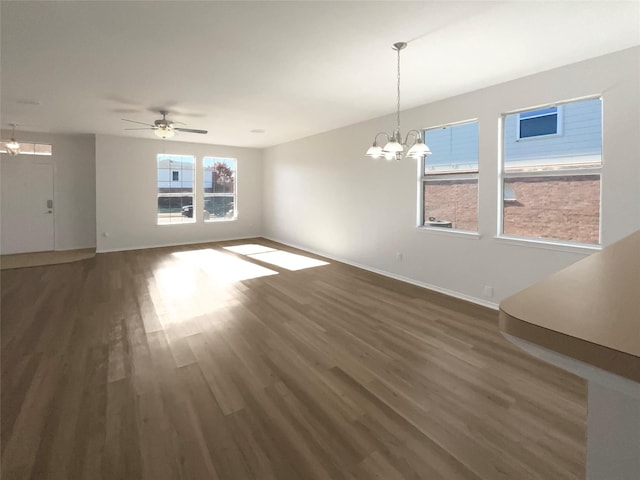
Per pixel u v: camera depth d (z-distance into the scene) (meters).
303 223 7.88
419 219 5.08
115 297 4.47
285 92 4.35
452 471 1.71
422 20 2.59
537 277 3.72
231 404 2.26
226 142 8.51
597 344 0.45
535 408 2.21
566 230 3.61
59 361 2.80
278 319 3.73
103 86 4.11
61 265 6.30
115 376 2.59
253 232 9.74
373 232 5.86
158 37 2.87
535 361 2.83
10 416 2.12
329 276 5.57
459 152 4.60
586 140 3.45
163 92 4.36
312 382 2.52
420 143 3.28
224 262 6.62
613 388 0.47
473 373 2.64
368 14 2.51
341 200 6.61
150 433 1.98
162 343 3.14
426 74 3.69
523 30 2.73
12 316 3.79
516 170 3.96
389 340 3.22
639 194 2.99
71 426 2.04
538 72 3.61
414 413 2.17
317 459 1.80
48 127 6.65
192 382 2.51
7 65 3.47
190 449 1.86
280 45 3.02
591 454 0.68
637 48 2.97
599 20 2.57
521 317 0.56
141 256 7.16
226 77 3.80
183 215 8.71
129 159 7.84
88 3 2.38
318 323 3.62
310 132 7.07
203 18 2.57
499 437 1.95
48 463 1.76
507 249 3.97
